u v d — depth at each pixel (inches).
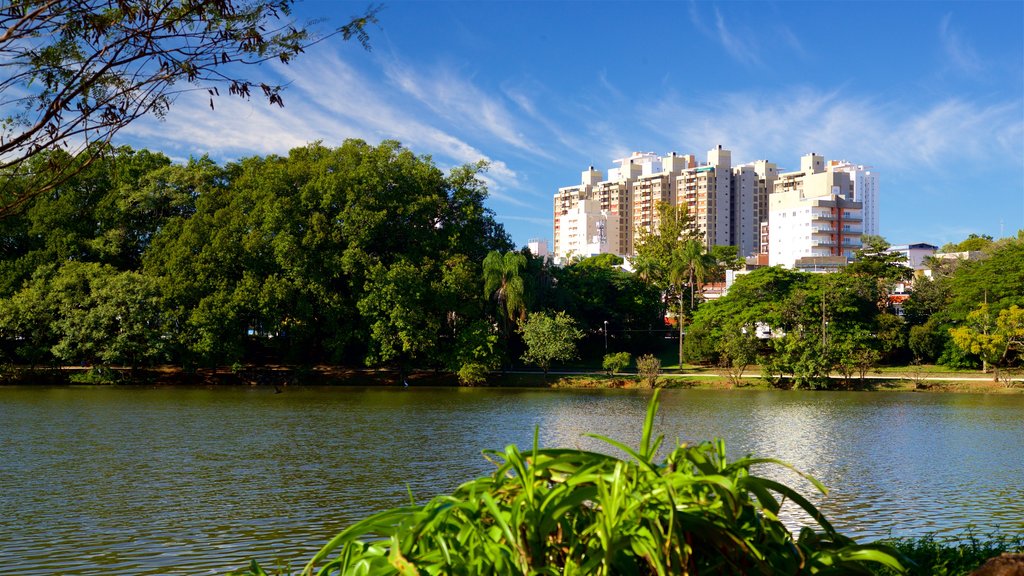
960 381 2564.0
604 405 1959.9
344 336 2497.5
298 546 650.8
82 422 1481.3
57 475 957.8
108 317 2341.3
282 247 2400.3
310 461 1074.7
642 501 120.0
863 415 1769.2
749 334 2736.2
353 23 305.3
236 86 308.7
